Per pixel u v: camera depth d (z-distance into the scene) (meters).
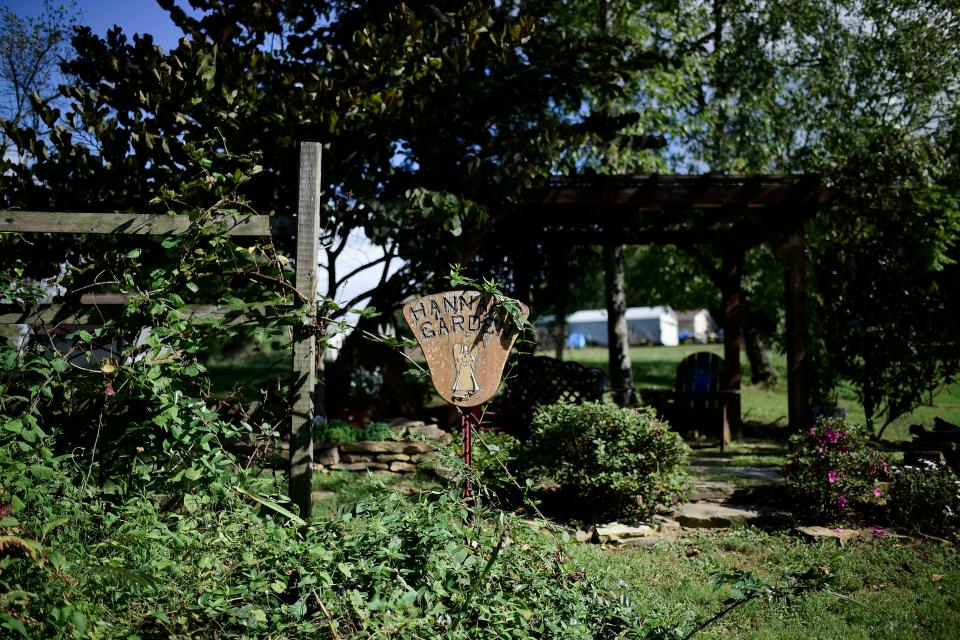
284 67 7.65
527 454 6.18
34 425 3.15
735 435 10.84
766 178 9.28
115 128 6.55
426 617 2.73
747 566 4.96
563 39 8.38
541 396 9.24
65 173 6.16
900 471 5.97
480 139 8.31
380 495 3.35
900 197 9.69
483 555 3.23
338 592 2.91
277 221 4.14
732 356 11.53
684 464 6.21
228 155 4.39
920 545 5.43
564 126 8.13
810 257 10.96
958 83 14.02
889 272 10.10
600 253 14.93
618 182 8.96
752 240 11.11
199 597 2.61
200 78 6.41
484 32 7.52
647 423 5.99
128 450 3.88
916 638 3.82
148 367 3.61
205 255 4.04
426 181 8.05
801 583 3.13
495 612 2.92
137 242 5.58
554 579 3.43
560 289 12.94
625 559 5.02
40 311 3.98
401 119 7.34
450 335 4.01
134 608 2.74
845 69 15.72
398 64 7.07
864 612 4.16
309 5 8.13
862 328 10.38
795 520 5.93
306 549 2.93
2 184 5.99
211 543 2.96
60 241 5.61
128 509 3.15
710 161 15.91
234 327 4.05
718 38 16.70
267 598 2.76
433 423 9.27
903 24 14.64
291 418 4.02
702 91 16.30
